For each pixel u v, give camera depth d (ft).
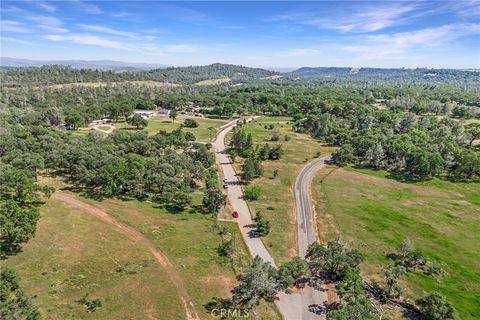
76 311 197.67
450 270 261.65
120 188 360.89
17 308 183.42
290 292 226.79
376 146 515.09
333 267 246.68
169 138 549.95
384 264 264.52
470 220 344.90
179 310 204.23
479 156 477.77
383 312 211.61
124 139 521.24
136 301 209.56
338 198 391.24
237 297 219.20
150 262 251.19
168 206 347.36
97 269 239.71
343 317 174.81
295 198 390.01
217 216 336.49
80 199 347.97
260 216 317.22
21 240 252.21
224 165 504.43
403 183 445.78
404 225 330.13
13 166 379.55
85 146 465.47
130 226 302.45
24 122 640.99
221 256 266.16
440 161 457.27
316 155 560.61
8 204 268.82
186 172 405.18
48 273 231.50
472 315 212.64
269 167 497.87
